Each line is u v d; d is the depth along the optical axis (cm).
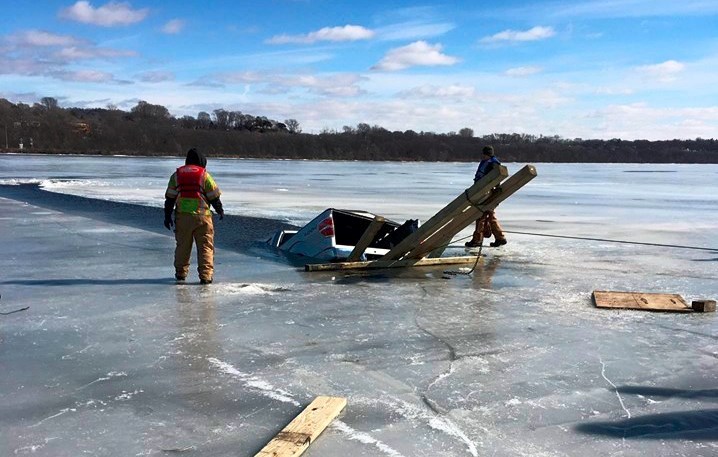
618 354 536
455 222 913
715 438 377
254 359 514
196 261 975
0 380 463
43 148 10788
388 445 366
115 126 13025
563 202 2405
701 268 968
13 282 805
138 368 491
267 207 1995
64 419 398
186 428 386
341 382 464
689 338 587
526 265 988
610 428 390
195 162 808
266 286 802
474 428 389
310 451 357
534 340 575
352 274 893
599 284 841
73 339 564
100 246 1120
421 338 578
